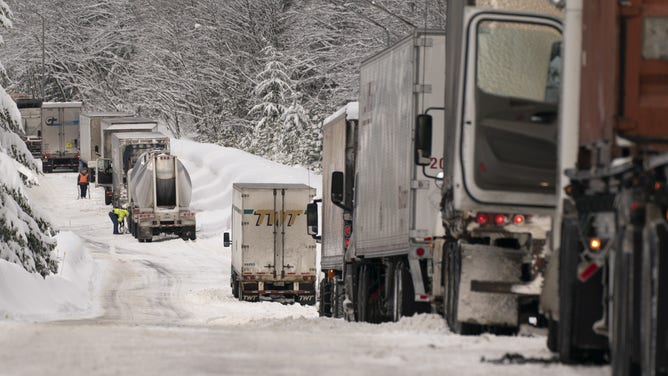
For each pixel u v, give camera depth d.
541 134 37.34
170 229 158.50
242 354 28.20
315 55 194.12
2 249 89.88
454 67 40.44
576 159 27.88
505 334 38.47
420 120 45.94
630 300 22.47
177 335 34.31
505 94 37.34
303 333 36.34
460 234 40.16
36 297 84.12
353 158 71.50
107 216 187.00
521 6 39.03
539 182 37.34
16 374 23.59
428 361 26.91
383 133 55.38
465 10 37.34
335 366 25.55
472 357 28.06
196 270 130.50
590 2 26.62
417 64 49.91
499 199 37.28
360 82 61.84
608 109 24.67
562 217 28.00
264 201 107.31
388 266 55.25
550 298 29.52
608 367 26.38
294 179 177.38
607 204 24.59
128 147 173.00
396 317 52.03
